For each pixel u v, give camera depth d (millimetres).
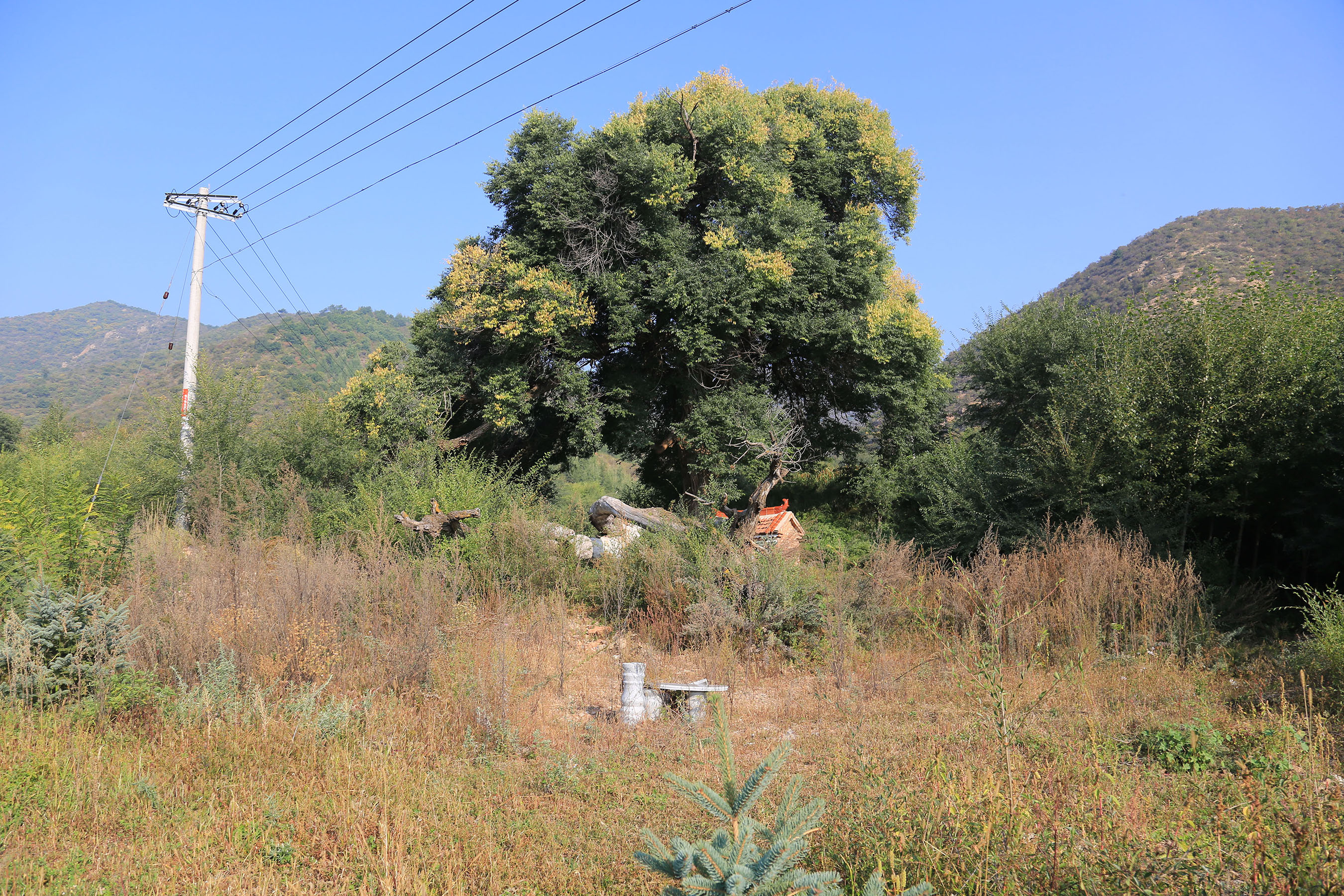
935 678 8633
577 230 19922
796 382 23625
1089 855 3477
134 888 4203
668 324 20422
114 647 7277
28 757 5711
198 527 13266
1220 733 6113
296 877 4375
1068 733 6520
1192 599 10125
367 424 17516
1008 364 19531
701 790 2688
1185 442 12531
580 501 15938
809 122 21922
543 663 9211
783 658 10164
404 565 10469
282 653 8148
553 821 5262
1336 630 7926
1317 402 11508
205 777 5836
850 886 3668
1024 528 14109
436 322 20875
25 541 8781
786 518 16250
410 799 5488
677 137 20516
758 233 20125
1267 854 3260
